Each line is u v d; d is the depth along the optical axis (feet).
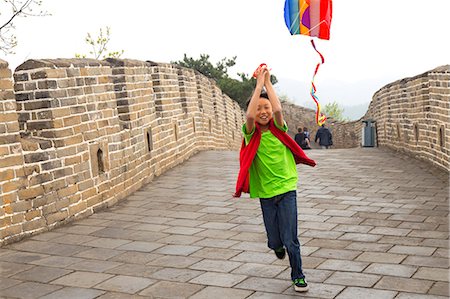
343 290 15.92
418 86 41.32
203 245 20.81
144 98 34.96
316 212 25.45
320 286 16.28
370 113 67.56
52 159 24.18
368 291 15.79
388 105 52.70
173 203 28.43
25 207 22.49
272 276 17.29
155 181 35.12
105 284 16.96
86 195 26.35
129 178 31.32
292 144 16.29
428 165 38.42
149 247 20.74
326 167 38.91
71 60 26.68
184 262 18.84
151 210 27.09
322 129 79.20
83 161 26.32
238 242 21.11
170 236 22.22
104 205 27.86
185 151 44.80
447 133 34.76
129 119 32.09
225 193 30.45
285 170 16.08
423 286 16.03
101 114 28.43
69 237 22.45
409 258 18.57
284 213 15.89
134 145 32.50
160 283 16.92
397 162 40.57
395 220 23.63
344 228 22.62
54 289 16.66
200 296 15.81
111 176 28.86
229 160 43.88
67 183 25.00
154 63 38.32
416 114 42.24
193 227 23.53
